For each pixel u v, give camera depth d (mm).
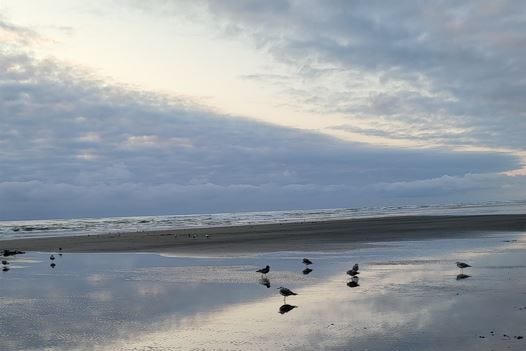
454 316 15211
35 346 13961
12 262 36594
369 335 13602
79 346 13805
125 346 13609
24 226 107250
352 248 37594
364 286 21031
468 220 67000
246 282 23469
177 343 13672
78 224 114625
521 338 12648
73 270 30859
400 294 18984
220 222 108188
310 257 32906
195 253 38406
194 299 19797
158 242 50031
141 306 18859
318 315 16234
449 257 29438
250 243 45406
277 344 13188
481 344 12266
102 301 20266
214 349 12969
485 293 18453
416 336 13258
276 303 18406
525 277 21547
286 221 98375
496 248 33312
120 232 73188
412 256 30703
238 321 15906
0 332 15641
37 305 19906
